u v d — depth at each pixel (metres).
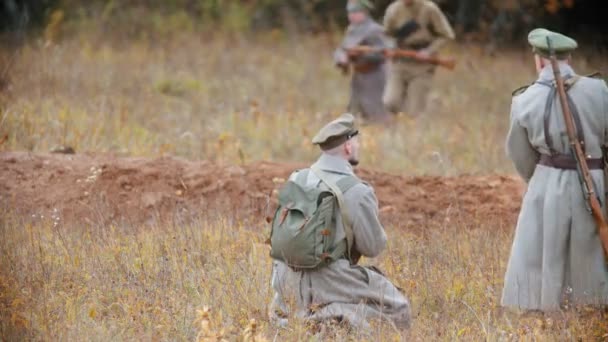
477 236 27.48
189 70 60.66
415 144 41.59
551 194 21.56
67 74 51.41
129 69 57.81
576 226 21.47
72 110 42.50
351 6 48.50
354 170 32.34
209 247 25.89
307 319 20.62
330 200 20.48
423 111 47.66
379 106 47.59
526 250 21.86
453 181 32.41
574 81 21.72
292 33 81.19
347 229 20.58
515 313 22.00
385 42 48.19
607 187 21.84
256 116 44.91
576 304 21.61
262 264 24.59
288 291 21.00
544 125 21.56
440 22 47.34
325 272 20.73
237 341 20.08
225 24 82.12
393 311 21.00
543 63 22.11
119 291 22.78
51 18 72.88
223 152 38.53
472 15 82.88
